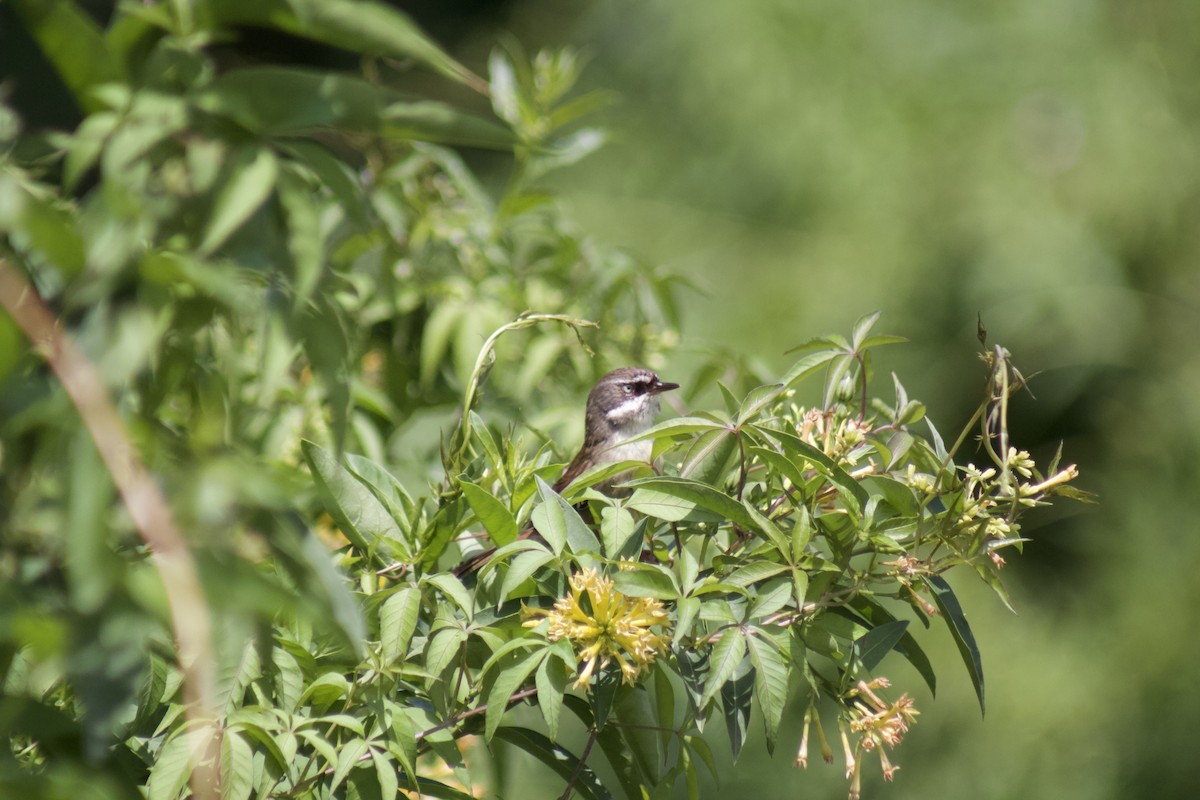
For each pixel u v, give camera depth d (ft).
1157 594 69.36
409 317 29.66
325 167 12.17
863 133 74.23
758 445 18.37
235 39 12.21
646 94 80.33
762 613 16.34
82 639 9.95
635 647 16.28
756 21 76.54
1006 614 71.46
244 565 10.26
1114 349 71.41
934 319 72.74
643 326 31.24
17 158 13.23
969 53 75.46
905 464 19.22
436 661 16.38
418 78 83.25
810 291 71.61
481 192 30.14
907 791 66.44
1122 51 75.87
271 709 15.64
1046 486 17.12
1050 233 71.72
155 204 11.43
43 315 10.57
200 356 14.23
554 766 18.35
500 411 27.63
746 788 62.18
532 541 16.76
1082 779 65.98
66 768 11.96
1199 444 71.36
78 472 10.02
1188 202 73.51
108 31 11.66
